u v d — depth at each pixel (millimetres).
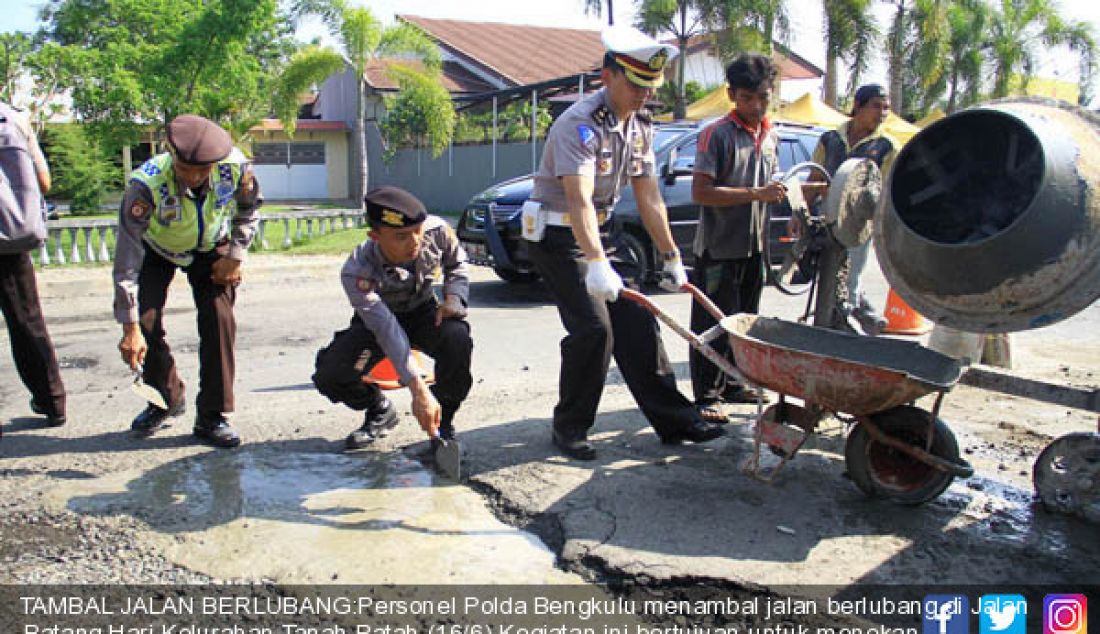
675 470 4012
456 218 22391
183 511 3590
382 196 3646
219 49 16969
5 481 3887
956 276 3322
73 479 3922
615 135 3867
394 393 5375
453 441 3900
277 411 5035
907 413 3502
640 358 4203
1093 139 3268
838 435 4512
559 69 31125
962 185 3545
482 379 5852
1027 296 3215
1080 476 3500
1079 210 3115
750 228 4586
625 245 9195
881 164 5383
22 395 5383
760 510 3584
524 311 8602
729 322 3930
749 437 4500
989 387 3904
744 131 4555
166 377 4508
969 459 4273
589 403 4129
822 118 17812
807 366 3387
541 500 3672
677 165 9281
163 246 4133
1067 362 6531
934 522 3504
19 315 4473
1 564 3143
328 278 10750
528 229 3986
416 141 26969
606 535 3342
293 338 7273
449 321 4102
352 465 4125
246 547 3283
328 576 3078
